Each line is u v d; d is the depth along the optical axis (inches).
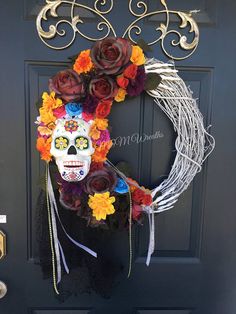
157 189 45.0
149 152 46.9
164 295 50.8
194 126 43.6
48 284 49.8
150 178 47.4
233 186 48.4
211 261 50.1
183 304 51.1
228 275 50.5
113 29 44.4
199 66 45.7
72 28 44.2
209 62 45.7
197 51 45.4
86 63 40.1
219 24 45.1
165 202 45.1
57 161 40.8
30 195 47.6
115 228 44.8
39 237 44.9
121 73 40.1
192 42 45.0
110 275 48.6
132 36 44.7
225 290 50.9
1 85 45.2
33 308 50.4
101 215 41.8
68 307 50.6
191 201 48.7
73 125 40.1
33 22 44.2
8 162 46.6
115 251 48.9
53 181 42.7
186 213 48.9
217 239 49.6
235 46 45.5
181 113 43.4
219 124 47.0
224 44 45.4
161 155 47.0
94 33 44.4
